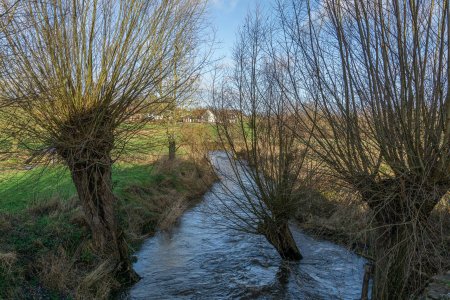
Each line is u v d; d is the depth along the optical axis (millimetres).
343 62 5586
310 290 8516
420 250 5480
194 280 9125
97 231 8586
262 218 9406
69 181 13227
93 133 7832
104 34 7895
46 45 7332
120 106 8109
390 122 5293
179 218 14148
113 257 8688
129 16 7934
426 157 5207
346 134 5816
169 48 8688
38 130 7543
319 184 6984
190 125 17266
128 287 8570
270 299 8180
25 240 8359
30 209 10109
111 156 8625
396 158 5344
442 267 5957
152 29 8289
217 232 12734
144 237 11891
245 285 8852
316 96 6297
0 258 7258
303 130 7016
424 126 5195
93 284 7848
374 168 5582
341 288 8578
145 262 10172
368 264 6902
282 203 9070
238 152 9664
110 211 8594
